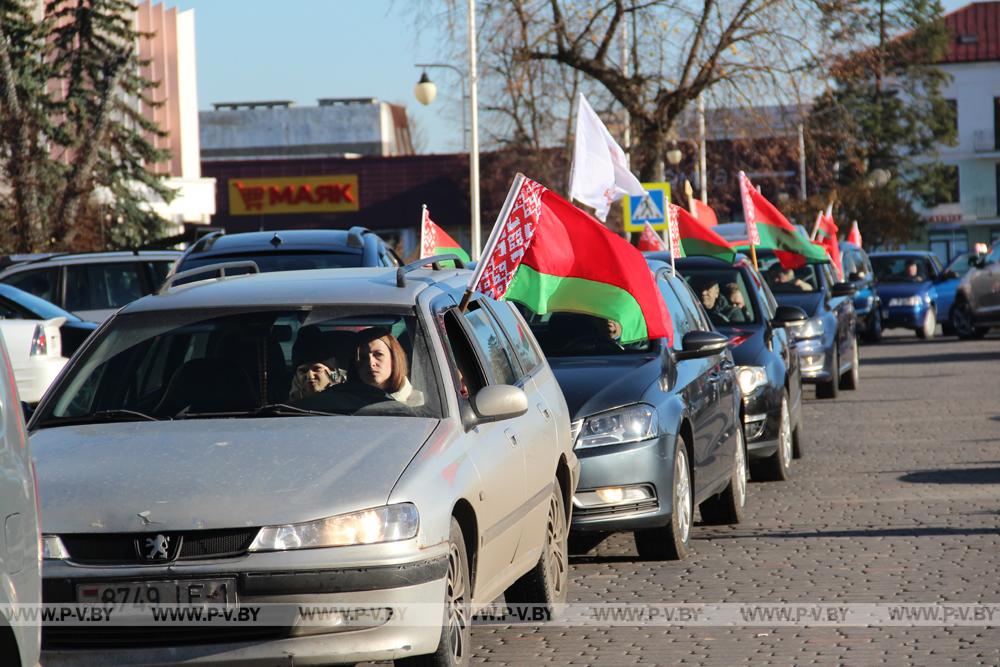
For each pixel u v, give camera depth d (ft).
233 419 34.68
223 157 476.95
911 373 147.54
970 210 436.35
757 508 64.08
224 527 29.96
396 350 35.94
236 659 29.86
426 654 31.37
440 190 352.90
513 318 44.93
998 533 55.52
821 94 186.70
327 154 473.67
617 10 187.21
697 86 186.70
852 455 82.64
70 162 224.53
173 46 285.23
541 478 40.06
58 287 102.01
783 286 116.47
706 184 232.94
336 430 33.45
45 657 29.86
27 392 80.23
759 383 69.10
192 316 37.73
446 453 33.30
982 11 445.37
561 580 42.98
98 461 32.09
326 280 39.52
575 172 65.21
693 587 47.03
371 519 30.42
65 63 213.46
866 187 314.55
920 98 399.44
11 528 22.53
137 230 222.48
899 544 53.83
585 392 50.37
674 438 50.19
